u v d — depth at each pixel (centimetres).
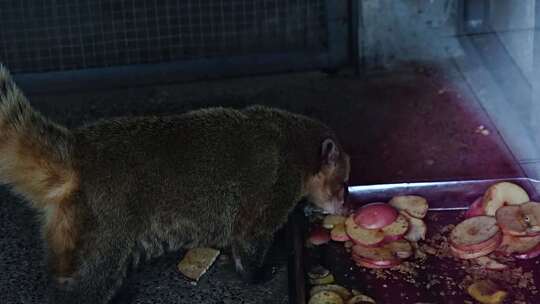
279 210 215
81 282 205
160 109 283
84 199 201
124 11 290
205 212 210
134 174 203
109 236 203
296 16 291
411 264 215
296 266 211
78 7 288
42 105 287
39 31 289
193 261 223
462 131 264
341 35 290
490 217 218
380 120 271
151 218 206
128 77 291
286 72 294
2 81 198
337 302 205
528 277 210
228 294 217
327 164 217
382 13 287
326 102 280
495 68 280
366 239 217
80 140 203
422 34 288
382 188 228
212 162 208
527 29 261
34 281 223
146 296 217
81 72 290
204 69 292
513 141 260
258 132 212
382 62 291
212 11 291
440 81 285
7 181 200
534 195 225
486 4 283
